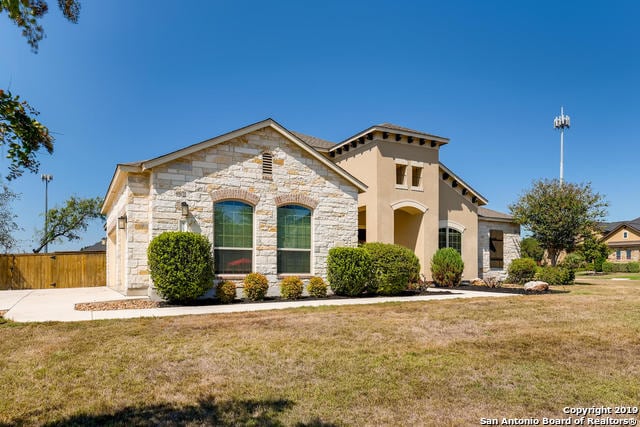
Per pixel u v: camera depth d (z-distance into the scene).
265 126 14.15
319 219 15.13
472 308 11.13
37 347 6.56
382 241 18.52
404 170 19.78
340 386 4.95
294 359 6.01
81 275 20.70
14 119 3.61
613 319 9.55
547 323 9.01
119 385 4.92
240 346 6.67
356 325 8.48
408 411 4.27
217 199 13.33
